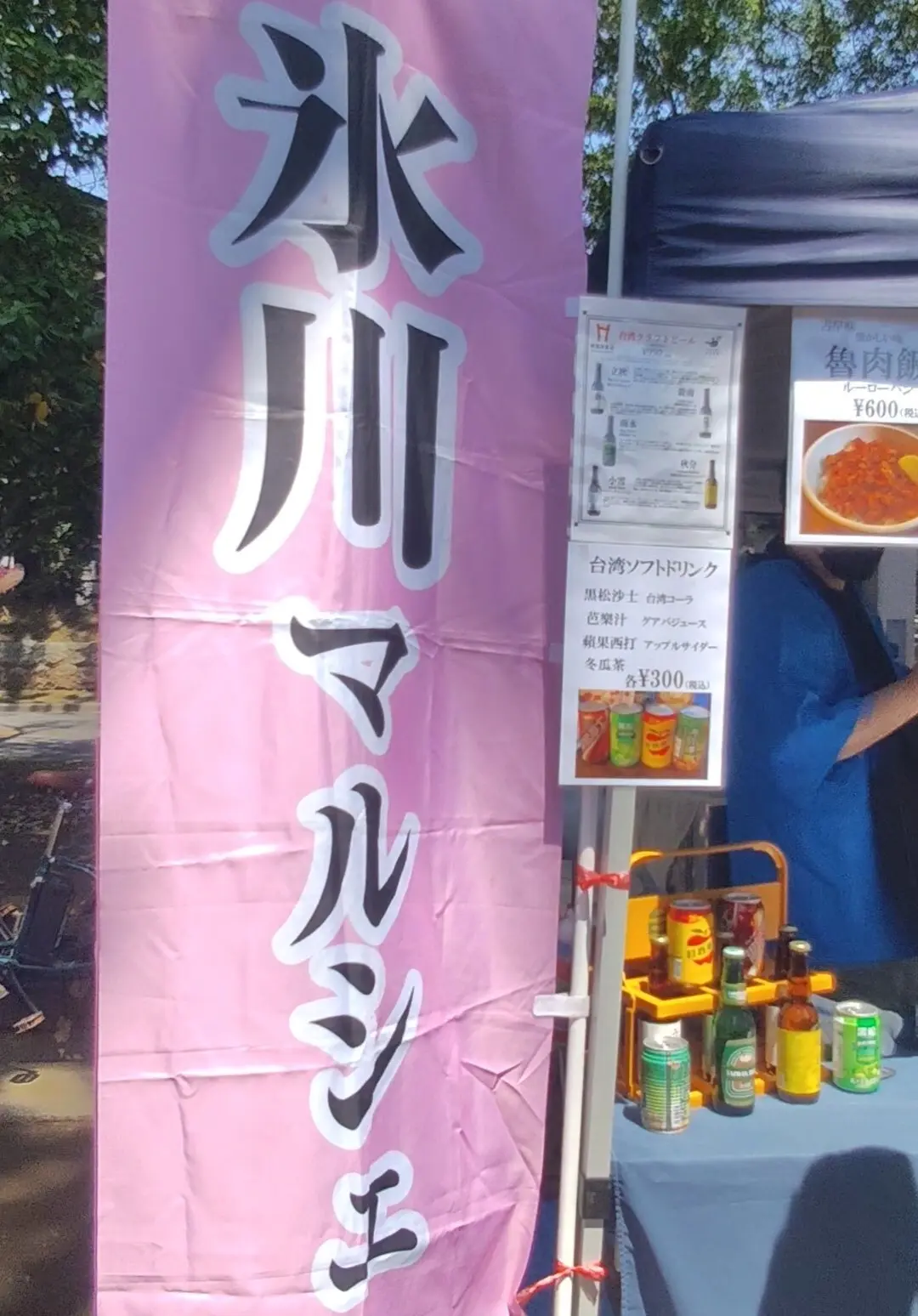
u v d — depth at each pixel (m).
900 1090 2.26
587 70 1.89
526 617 1.91
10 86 5.44
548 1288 2.08
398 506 1.77
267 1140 1.67
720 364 1.87
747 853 2.44
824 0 6.37
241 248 1.65
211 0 1.64
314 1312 1.69
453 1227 1.86
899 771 2.52
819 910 2.44
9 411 5.97
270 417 1.66
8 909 5.07
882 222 1.86
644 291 1.90
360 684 1.71
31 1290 2.91
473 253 1.83
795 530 1.93
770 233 1.86
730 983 2.13
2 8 5.43
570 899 2.37
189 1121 1.66
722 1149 2.01
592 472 1.83
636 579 1.85
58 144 5.73
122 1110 1.65
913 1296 2.04
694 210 1.87
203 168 1.64
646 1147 2.01
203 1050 1.66
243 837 1.67
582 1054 1.95
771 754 2.33
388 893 1.75
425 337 1.79
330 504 1.69
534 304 1.88
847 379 1.93
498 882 1.91
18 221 5.47
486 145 1.84
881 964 2.54
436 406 1.81
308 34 1.68
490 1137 1.93
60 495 6.50
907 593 2.93
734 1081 2.13
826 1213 2.01
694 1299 1.98
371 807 1.72
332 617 1.69
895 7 6.33
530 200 1.87
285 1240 1.68
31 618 12.47
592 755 1.85
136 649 1.64
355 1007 1.70
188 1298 1.66
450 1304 1.86
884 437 1.94
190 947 1.66
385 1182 1.75
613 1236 2.03
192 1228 1.66
